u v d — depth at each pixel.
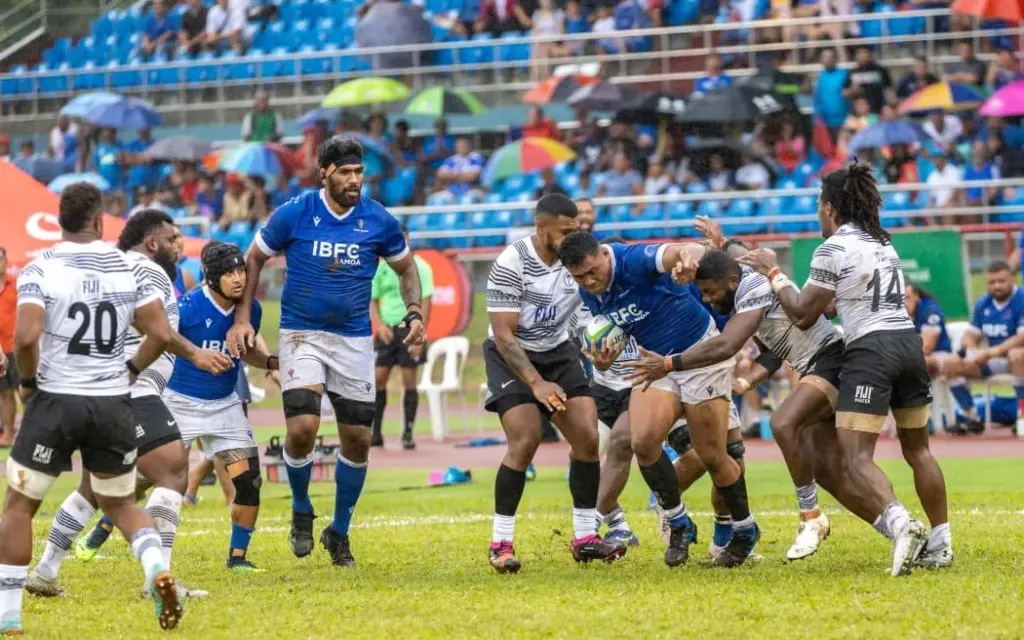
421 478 53.41
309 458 33.09
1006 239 77.12
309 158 96.06
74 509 28.33
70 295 24.45
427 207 87.44
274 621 24.80
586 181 88.00
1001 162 82.19
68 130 108.06
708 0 99.44
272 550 36.06
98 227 25.22
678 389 30.61
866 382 28.92
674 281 28.81
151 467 28.59
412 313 34.19
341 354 33.03
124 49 118.62
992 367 61.47
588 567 31.64
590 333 29.91
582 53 101.69
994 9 86.00
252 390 49.03
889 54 95.44
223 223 93.38
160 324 25.73
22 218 57.72
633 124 91.06
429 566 32.44
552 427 64.19
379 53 104.94
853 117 86.12
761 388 64.75
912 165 83.00
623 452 34.34
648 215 84.75
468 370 84.00
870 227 29.69
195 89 112.88
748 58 96.06
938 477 29.77
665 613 24.73
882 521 28.95
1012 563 30.06
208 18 115.62
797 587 27.31
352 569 32.25
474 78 104.69
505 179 92.62
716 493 31.73
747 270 30.25
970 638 21.94
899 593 26.09
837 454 30.86
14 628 24.12
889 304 29.31
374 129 96.50
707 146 86.12
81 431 24.44
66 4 126.44
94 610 26.53
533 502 45.47
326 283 32.78
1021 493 44.00
